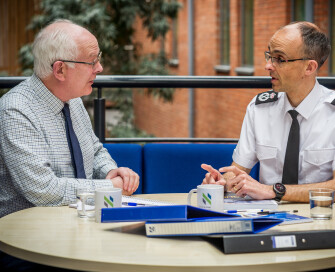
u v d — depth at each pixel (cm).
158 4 922
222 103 985
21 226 182
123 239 168
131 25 911
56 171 227
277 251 157
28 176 212
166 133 1316
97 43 231
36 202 212
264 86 298
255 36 856
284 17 762
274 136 250
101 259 150
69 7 879
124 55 938
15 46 1100
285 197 213
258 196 213
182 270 145
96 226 182
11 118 218
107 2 879
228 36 988
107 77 294
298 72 235
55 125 228
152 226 167
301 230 176
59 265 153
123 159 281
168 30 934
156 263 147
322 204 189
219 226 163
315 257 153
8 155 216
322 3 690
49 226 182
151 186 280
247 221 162
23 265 207
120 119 916
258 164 279
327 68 686
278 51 234
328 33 687
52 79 225
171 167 281
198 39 1109
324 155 240
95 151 258
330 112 241
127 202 205
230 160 280
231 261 149
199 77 298
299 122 244
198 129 1121
